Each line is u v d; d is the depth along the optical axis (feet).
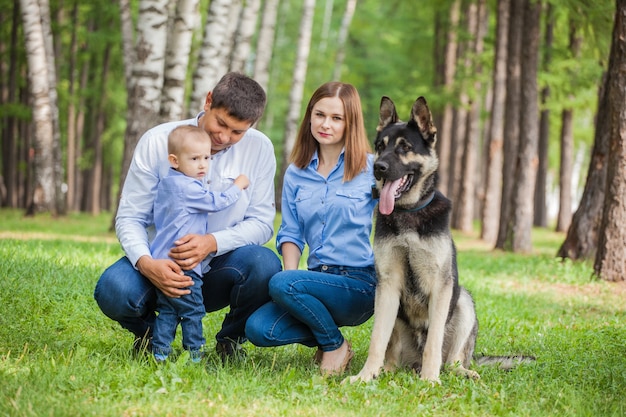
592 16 40.29
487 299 28.04
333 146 16.14
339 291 15.38
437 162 16.19
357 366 16.43
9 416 10.87
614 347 18.51
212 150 15.28
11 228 48.39
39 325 17.24
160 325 14.47
